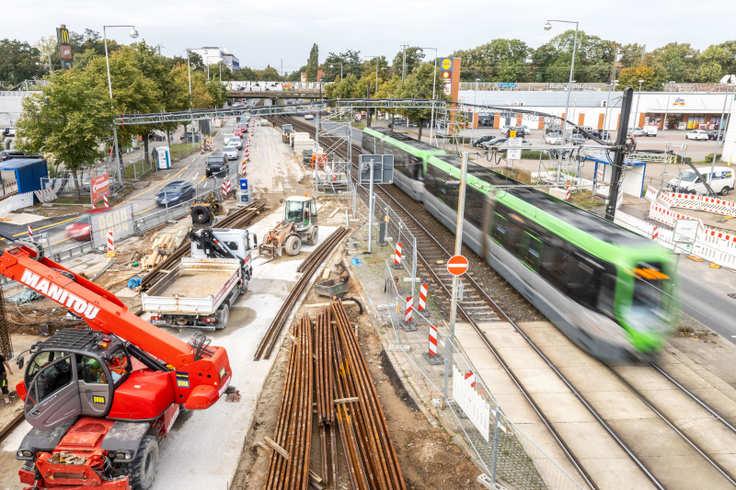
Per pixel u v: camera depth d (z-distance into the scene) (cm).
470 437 1072
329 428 1087
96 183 3178
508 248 1975
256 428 1102
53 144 3161
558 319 1606
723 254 2216
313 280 2045
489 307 1809
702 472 996
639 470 998
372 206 2361
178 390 980
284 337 1540
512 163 4512
